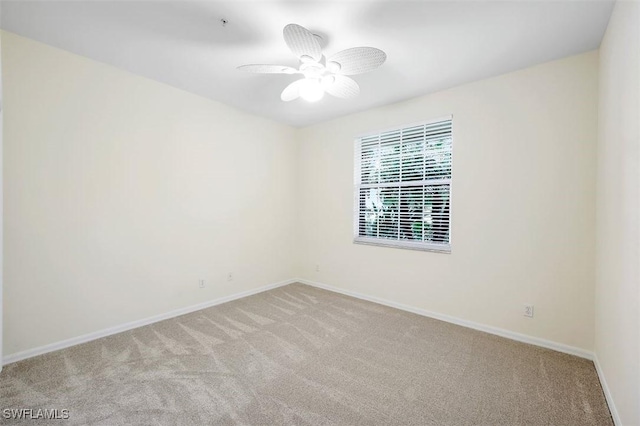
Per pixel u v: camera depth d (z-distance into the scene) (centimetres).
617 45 165
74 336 240
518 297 255
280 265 429
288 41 172
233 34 205
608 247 182
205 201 334
